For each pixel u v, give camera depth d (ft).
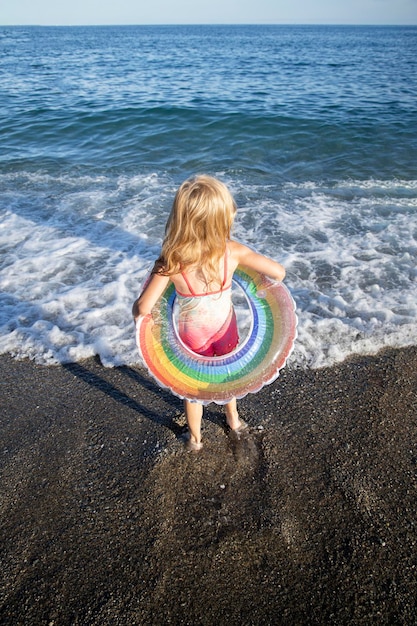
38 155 27.04
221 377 7.52
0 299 13.46
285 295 7.52
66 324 12.49
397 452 8.70
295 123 33.14
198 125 33.09
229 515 7.61
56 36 338.54
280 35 354.13
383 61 91.25
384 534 7.27
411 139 29.35
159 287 6.82
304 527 7.41
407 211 18.76
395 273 14.32
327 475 8.27
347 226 17.46
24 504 7.85
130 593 6.55
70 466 8.54
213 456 8.67
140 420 9.59
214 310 7.26
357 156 26.45
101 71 73.41
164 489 8.05
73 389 10.49
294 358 11.14
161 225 17.88
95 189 21.66
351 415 9.55
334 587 6.60
